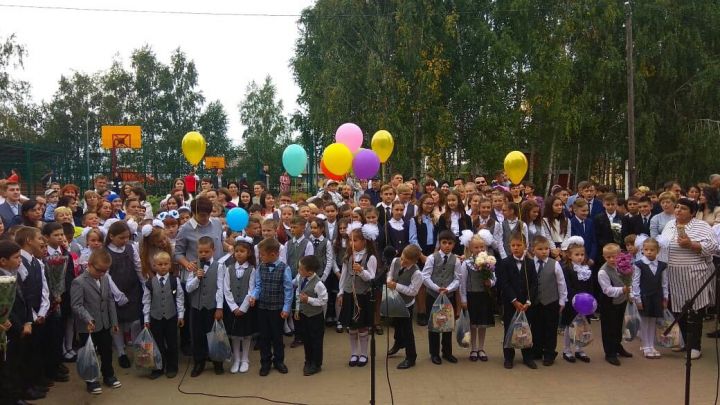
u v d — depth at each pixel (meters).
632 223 7.44
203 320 5.52
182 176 19.47
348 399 4.74
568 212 7.84
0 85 29.02
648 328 5.95
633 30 20.86
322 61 21.95
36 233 4.87
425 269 5.74
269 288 5.48
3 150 15.88
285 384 5.14
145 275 5.60
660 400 4.66
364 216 7.09
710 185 8.35
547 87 19.59
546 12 20.86
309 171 18.72
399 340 5.93
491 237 6.49
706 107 20.64
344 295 5.73
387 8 20.03
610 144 21.34
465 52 20.25
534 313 5.70
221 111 37.59
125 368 5.71
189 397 4.84
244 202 9.22
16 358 4.56
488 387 5.00
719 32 21.12
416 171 20.83
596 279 6.81
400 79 19.08
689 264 5.80
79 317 5.00
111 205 7.41
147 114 36.16
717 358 5.57
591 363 5.69
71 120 36.78
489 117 19.52
